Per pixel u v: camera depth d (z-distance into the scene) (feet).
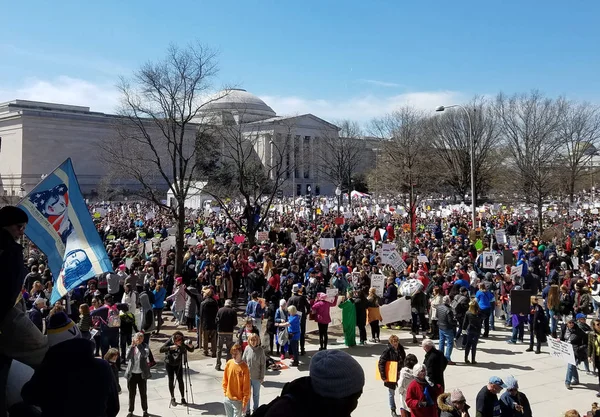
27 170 314.96
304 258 86.63
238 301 83.61
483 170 245.24
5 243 10.68
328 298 61.93
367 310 62.08
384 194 225.15
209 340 57.57
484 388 32.24
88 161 331.16
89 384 9.97
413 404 32.86
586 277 76.33
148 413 40.86
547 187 155.22
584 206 217.36
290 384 8.89
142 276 67.46
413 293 62.39
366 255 90.89
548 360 54.75
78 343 10.41
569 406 42.70
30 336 11.21
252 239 106.93
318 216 194.08
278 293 71.61
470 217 179.42
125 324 53.11
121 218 181.16
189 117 90.68
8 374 11.03
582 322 49.32
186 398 43.96
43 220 29.04
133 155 143.84
